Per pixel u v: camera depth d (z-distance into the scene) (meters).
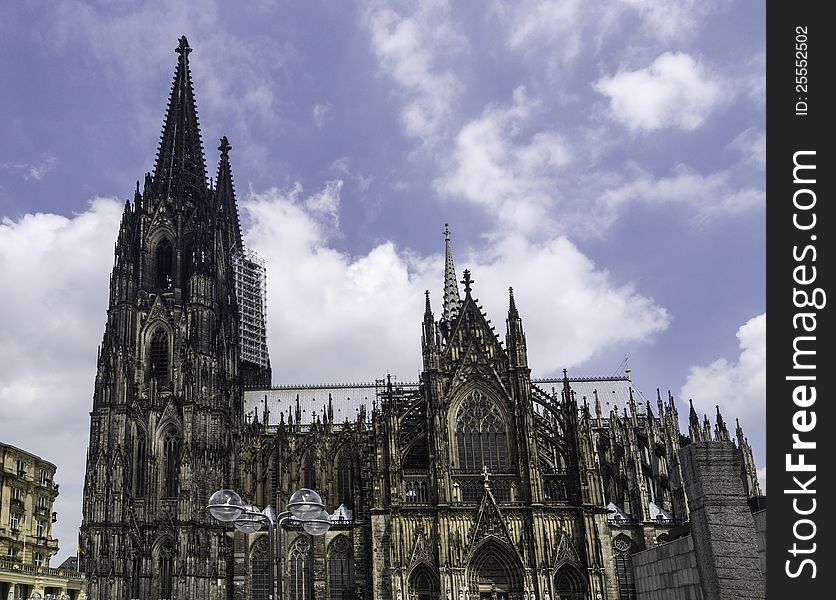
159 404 137.38
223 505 43.31
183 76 168.50
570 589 116.62
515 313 130.50
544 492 124.12
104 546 126.38
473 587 116.38
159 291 146.88
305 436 146.75
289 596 130.38
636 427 145.62
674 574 47.56
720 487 35.31
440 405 124.88
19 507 130.38
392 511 119.12
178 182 156.75
